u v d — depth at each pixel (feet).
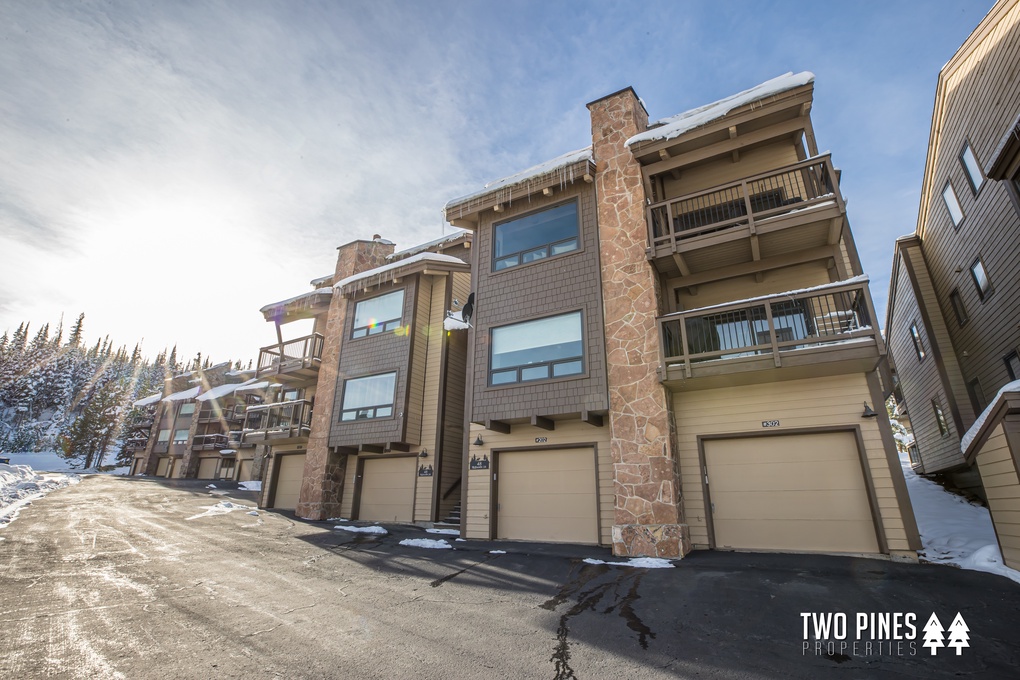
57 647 14.25
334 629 16.47
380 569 25.52
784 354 27.91
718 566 24.13
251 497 68.13
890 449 26.89
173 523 39.55
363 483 49.67
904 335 58.23
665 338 32.19
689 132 34.91
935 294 48.80
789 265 33.37
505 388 36.19
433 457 45.62
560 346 35.40
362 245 61.41
